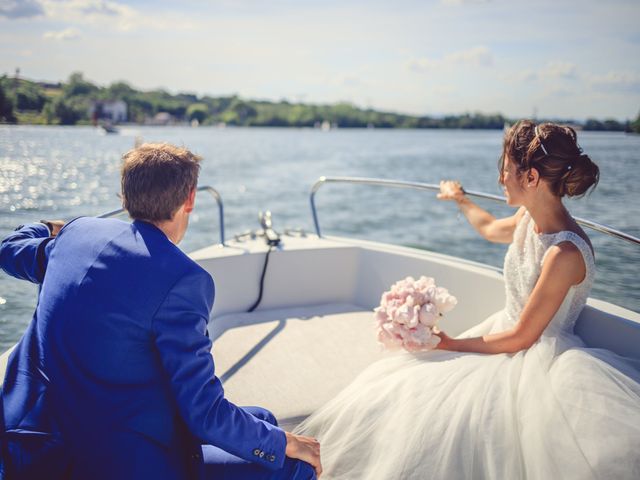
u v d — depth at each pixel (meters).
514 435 1.26
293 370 2.09
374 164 27.81
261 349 2.26
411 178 21.05
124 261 0.94
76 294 0.92
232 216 11.90
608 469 1.15
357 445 1.42
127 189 1.02
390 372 1.59
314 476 1.18
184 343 0.92
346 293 2.79
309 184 18.59
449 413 1.34
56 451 0.90
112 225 1.01
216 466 1.11
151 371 0.93
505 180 1.59
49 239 1.14
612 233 1.84
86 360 0.90
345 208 14.35
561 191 1.50
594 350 1.49
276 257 2.64
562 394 1.30
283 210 13.55
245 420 1.01
